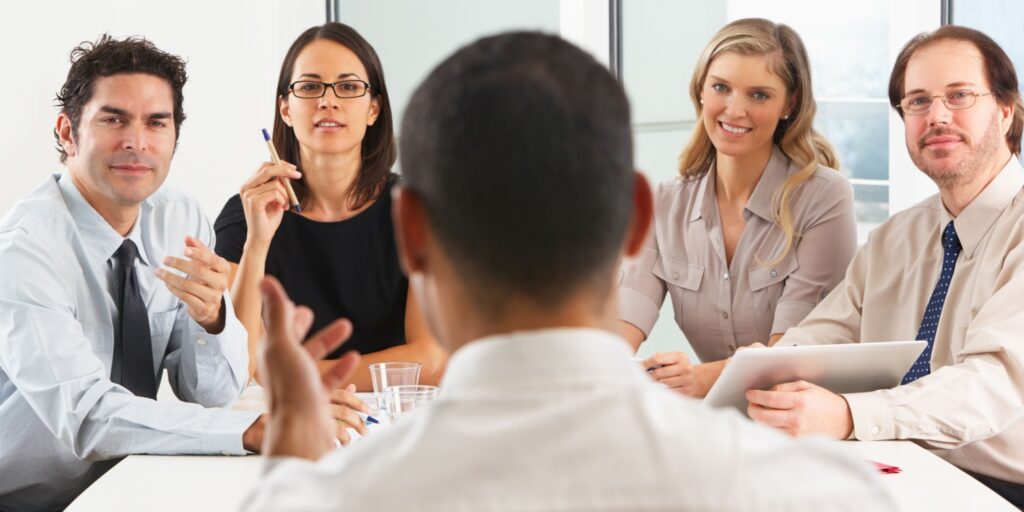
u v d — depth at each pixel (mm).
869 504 595
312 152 2711
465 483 577
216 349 2264
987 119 2303
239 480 1712
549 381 611
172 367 2355
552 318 639
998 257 2234
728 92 2738
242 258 2570
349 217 2766
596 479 571
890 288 2459
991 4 4047
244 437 1868
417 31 4410
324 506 589
